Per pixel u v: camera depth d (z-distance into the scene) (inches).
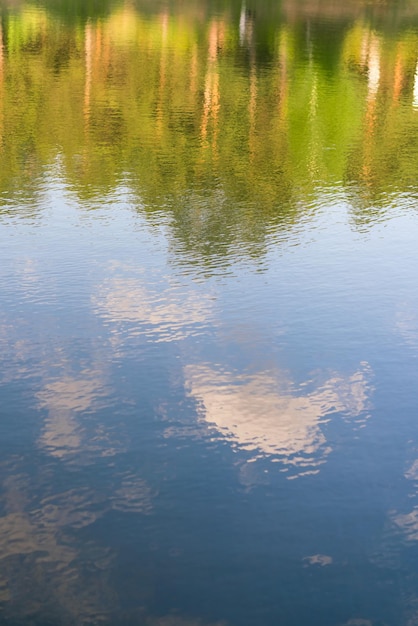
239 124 772.0
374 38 1640.0
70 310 362.0
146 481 253.4
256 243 453.4
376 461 266.1
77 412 287.3
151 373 313.6
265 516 239.9
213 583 213.9
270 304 375.2
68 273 400.8
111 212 498.0
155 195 537.3
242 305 373.1
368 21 1989.4
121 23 1685.5
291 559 223.6
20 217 483.2
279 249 445.4
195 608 205.6
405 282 407.5
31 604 205.0
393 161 660.1
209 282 396.5
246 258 429.7
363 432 281.1
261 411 291.6
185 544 227.8
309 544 229.3
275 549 227.1
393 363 327.0
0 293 376.2
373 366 324.5
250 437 276.4
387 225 495.2
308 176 601.3
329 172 615.2
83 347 330.6
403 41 1620.3
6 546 224.4
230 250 441.1
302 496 248.7
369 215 514.0
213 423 283.6
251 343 339.0
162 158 634.2
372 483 255.1
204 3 2212.1
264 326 354.0
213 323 354.9
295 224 490.0
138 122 757.3
